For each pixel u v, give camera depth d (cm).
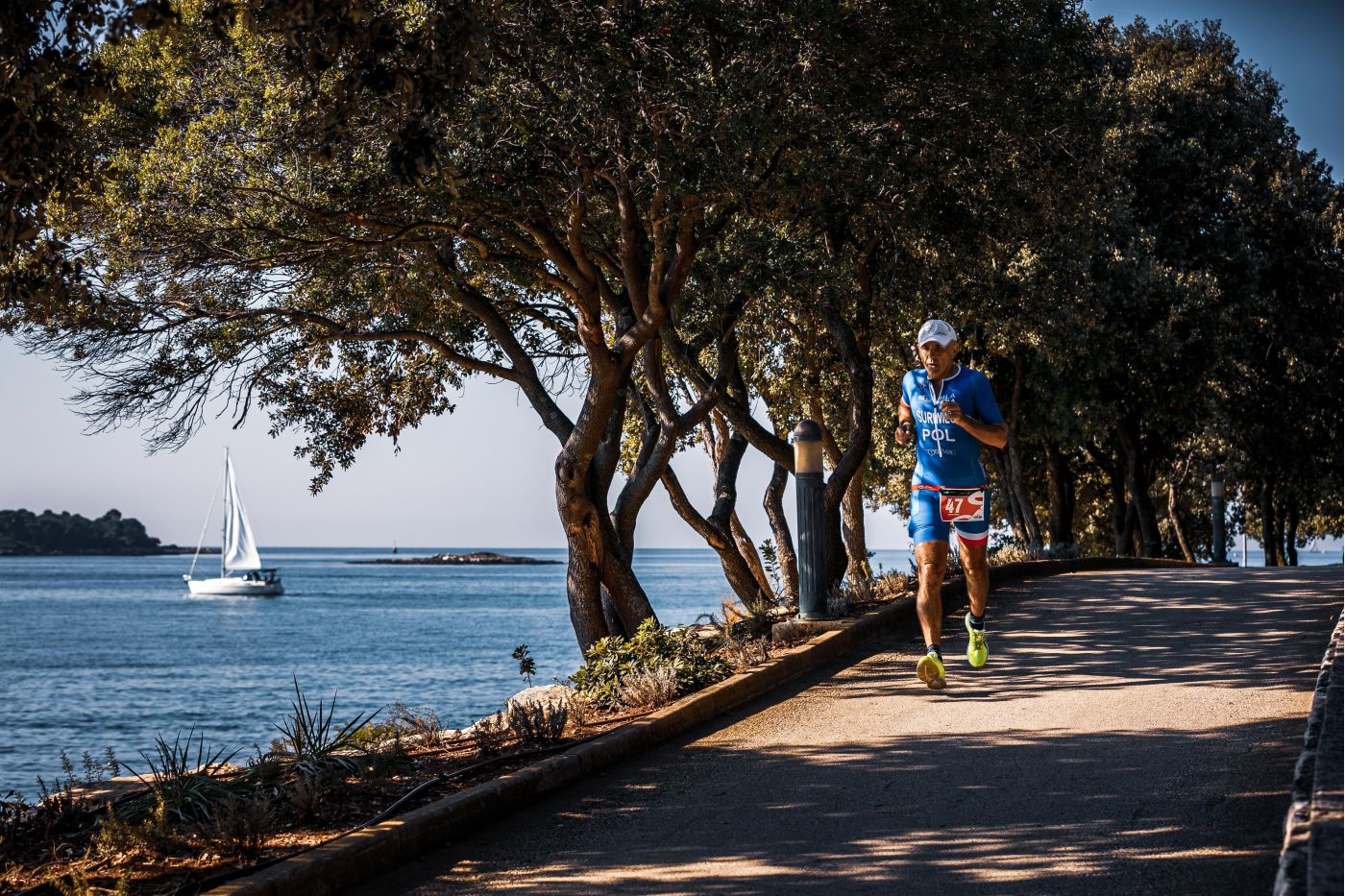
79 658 5575
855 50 1163
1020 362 2678
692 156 1081
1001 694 788
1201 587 1334
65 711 3609
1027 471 3500
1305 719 657
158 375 1459
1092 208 1617
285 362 1597
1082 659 902
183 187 1115
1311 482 3569
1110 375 2755
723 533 1772
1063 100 1462
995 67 1342
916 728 710
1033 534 2788
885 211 1459
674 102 1049
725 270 1322
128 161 1141
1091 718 699
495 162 1112
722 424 2081
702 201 1165
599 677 875
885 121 1271
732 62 1081
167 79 1155
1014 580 1498
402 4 909
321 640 6494
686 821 560
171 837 535
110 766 707
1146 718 688
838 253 1535
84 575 19788
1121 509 3378
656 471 1503
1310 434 3472
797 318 1797
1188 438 3416
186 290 1343
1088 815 519
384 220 1230
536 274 1355
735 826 546
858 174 1226
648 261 1415
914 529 784
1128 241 2584
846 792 586
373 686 4122
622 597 1373
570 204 1227
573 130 1065
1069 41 1436
